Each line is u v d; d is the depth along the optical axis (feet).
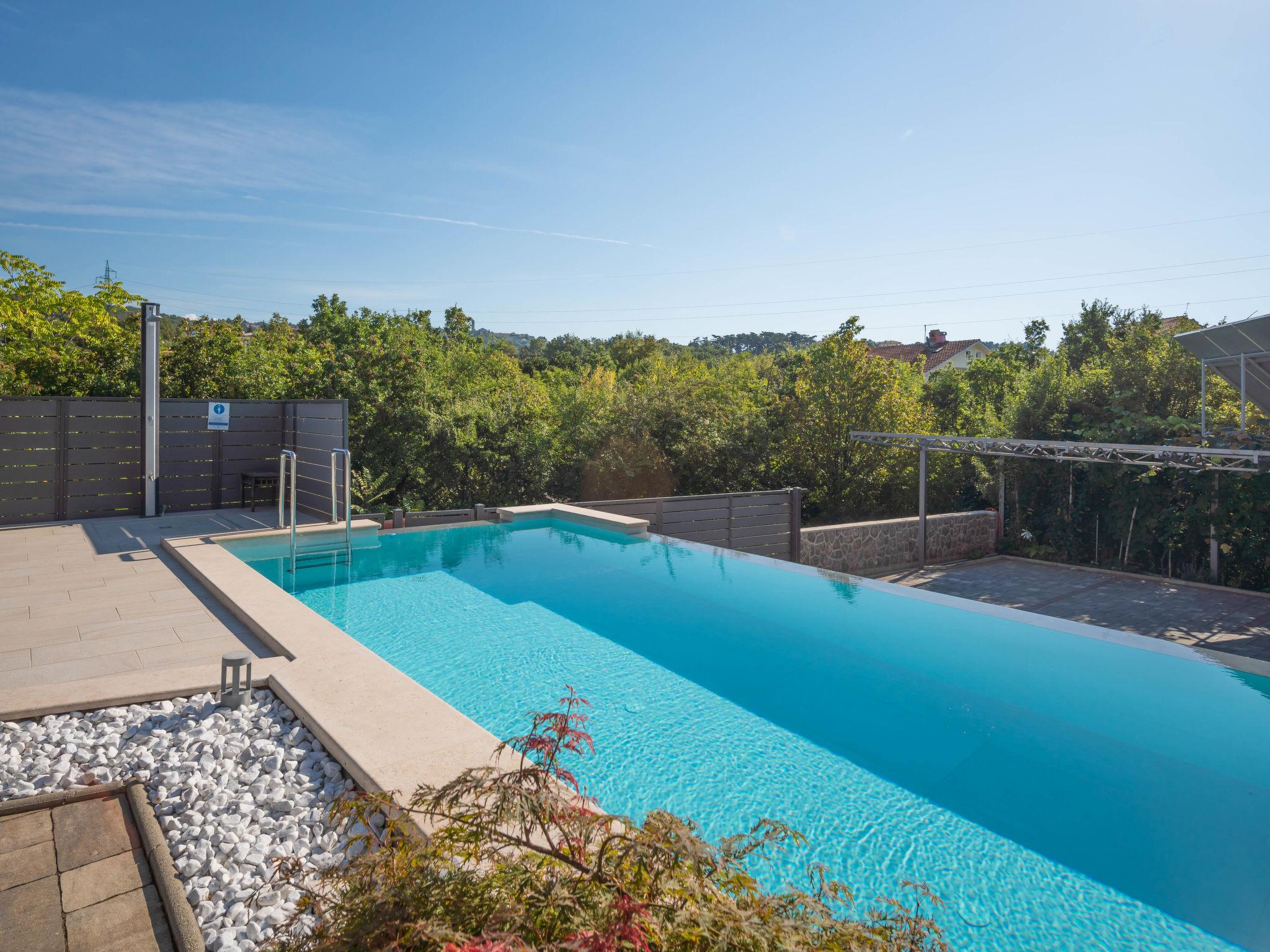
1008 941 9.10
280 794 9.73
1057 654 19.38
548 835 5.21
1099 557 48.44
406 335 65.77
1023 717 15.58
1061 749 14.17
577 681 17.44
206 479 36.86
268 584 19.97
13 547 26.40
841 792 12.60
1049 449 40.98
